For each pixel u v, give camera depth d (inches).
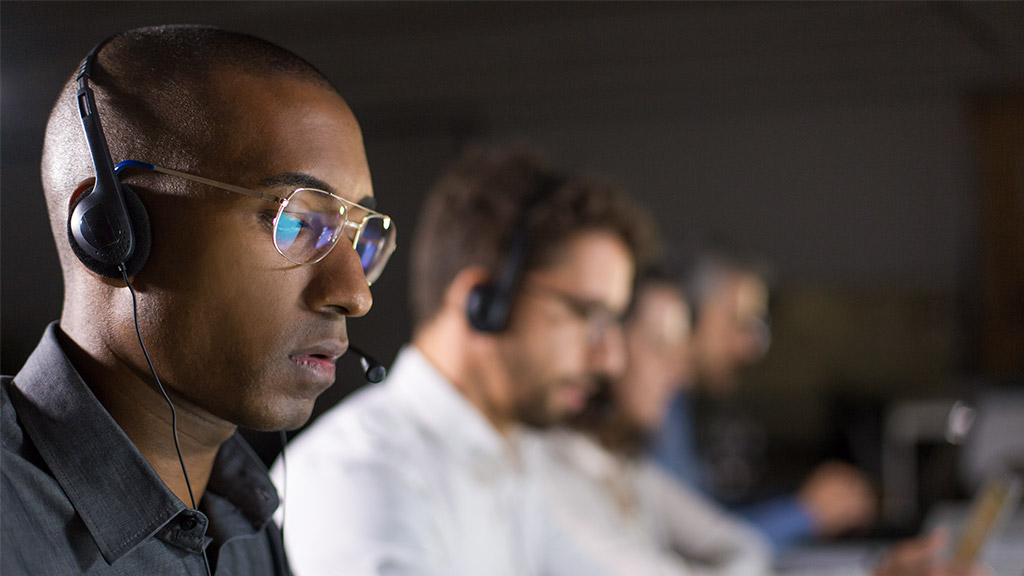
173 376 25.0
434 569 43.2
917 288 118.9
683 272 93.7
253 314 25.2
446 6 67.8
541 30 75.5
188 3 63.9
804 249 122.5
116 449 24.5
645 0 66.6
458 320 52.2
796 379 121.8
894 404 108.7
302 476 45.5
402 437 47.3
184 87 25.5
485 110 114.4
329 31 73.4
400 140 112.0
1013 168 113.3
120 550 23.9
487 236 52.3
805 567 76.4
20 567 21.3
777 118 122.1
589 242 53.9
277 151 25.6
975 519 62.9
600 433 74.3
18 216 114.7
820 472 93.4
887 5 66.4
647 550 65.0
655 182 124.6
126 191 24.5
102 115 25.5
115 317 25.0
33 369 25.1
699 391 101.8
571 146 121.6
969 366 116.6
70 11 63.3
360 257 30.1
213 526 28.3
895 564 62.4
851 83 106.3
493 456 51.1
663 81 99.9
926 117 116.4
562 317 52.8
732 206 123.6
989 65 86.0
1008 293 114.4
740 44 79.2
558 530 59.3
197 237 24.7
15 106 86.1
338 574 42.1
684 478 87.6
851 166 120.3
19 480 22.6
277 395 26.0
